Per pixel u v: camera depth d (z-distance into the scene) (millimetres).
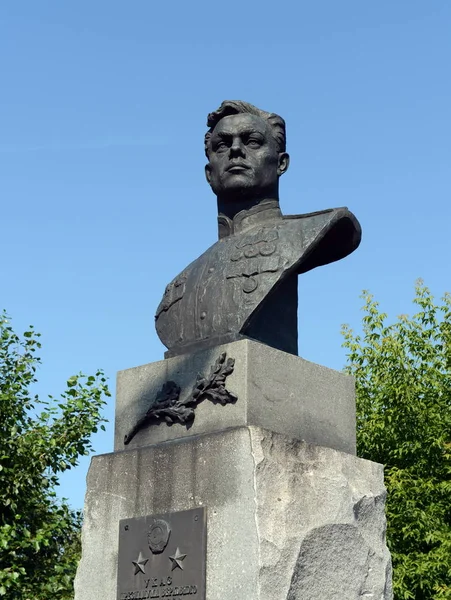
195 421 4938
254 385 4816
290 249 5203
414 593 13094
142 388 5289
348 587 4785
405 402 14828
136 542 4863
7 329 11945
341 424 5219
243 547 4457
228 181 5586
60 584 10969
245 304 5121
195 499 4711
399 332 15828
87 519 5164
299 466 4742
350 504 4914
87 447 11766
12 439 11391
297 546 4551
